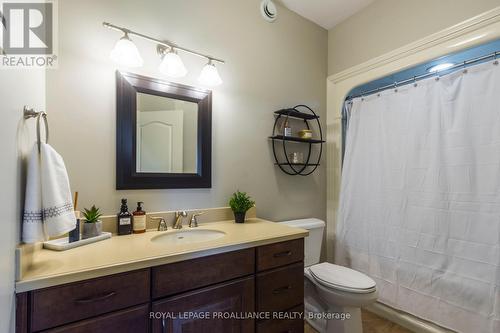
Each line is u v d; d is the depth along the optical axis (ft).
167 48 4.94
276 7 6.73
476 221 4.79
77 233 3.64
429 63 6.03
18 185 2.52
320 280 5.29
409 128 5.83
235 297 3.81
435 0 5.52
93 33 4.28
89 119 4.23
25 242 2.58
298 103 7.11
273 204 6.56
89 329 2.72
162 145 4.91
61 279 2.58
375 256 6.40
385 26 6.45
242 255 3.91
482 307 4.65
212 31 5.61
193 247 3.57
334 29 7.75
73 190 4.09
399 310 6.01
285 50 6.88
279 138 6.46
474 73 4.90
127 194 4.57
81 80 4.16
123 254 3.23
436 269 5.29
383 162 6.32
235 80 5.94
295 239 4.60
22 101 2.65
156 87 4.82
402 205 5.89
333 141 7.66
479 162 4.79
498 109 4.58
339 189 7.50
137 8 4.71
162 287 3.20
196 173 5.31
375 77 6.70
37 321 2.49
